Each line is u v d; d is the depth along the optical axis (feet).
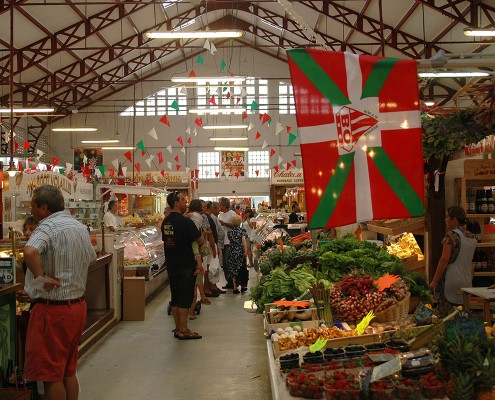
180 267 22.06
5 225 26.40
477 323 9.32
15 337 14.56
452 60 9.49
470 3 45.62
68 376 12.98
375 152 9.42
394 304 13.88
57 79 75.72
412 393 8.63
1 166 19.25
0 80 62.69
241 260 33.91
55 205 12.88
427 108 19.06
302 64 9.39
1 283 14.12
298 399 9.14
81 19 60.85
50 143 99.96
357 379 9.25
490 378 8.44
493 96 15.80
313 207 9.23
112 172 77.20
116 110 100.48
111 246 24.84
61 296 12.42
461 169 21.16
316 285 14.17
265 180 102.12
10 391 12.31
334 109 9.39
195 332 22.49
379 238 30.14
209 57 99.45
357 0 54.44
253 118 101.60
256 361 18.83
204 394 15.55
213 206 34.94
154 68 97.76
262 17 72.84
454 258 16.88
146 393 15.66
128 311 25.79
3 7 49.62
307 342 12.13
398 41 60.59
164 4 66.95
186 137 101.65
